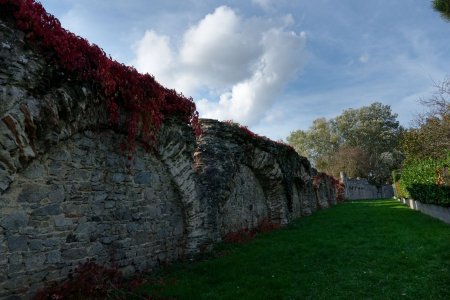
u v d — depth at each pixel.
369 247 9.23
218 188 10.12
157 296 5.63
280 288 6.12
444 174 13.50
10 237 4.64
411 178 20.72
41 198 5.10
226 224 11.02
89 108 5.73
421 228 12.07
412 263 7.39
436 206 14.87
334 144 65.25
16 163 4.61
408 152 22.81
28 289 4.80
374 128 61.09
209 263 7.79
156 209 7.62
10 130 4.44
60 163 5.45
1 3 4.59
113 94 6.30
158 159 7.87
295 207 19.56
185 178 8.46
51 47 5.12
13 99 4.48
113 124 6.44
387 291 5.80
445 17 6.82
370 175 56.50
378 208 23.23
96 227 6.03
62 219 5.41
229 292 5.84
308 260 8.03
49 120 4.93
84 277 5.41
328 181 32.19
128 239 6.72
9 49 4.59
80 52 5.53
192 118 8.70
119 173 6.67
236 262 7.86
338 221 16.06
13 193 4.72
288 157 17.22
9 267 4.59
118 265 6.41
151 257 7.30
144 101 7.03
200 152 10.70
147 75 7.25
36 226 4.99
